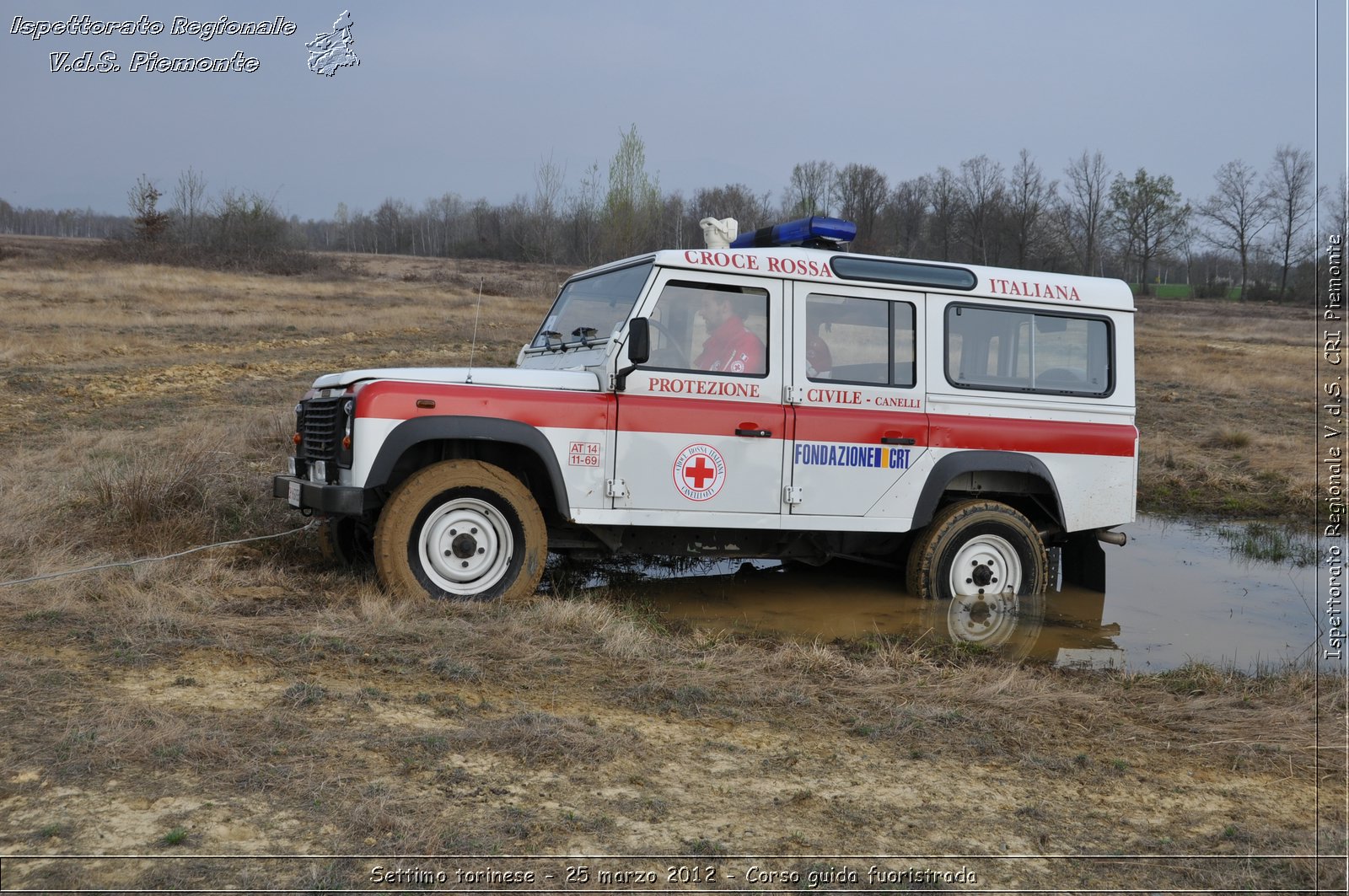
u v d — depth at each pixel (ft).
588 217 148.05
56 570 19.51
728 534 22.65
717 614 21.44
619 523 20.38
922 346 22.66
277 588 19.70
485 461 20.48
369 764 11.69
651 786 11.76
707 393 20.92
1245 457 45.80
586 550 22.25
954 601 23.26
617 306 21.43
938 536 22.98
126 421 41.55
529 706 14.11
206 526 23.86
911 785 12.40
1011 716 15.21
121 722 12.27
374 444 18.83
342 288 133.08
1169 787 12.91
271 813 10.35
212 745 11.78
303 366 64.23
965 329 23.20
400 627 16.88
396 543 18.98
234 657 15.23
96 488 24.71
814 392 21.75
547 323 24.50
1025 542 23.67
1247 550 30.12
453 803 10.87
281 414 40.04
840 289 22.07
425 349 76.38
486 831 10.28
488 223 266.77
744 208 199.82
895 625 21.20
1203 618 22.89
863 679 16.63
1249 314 169.17
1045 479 23.54
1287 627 22.24
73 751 11.38
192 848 9.58
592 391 20.39
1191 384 72.74
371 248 308.40
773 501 21.39
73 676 13.94
